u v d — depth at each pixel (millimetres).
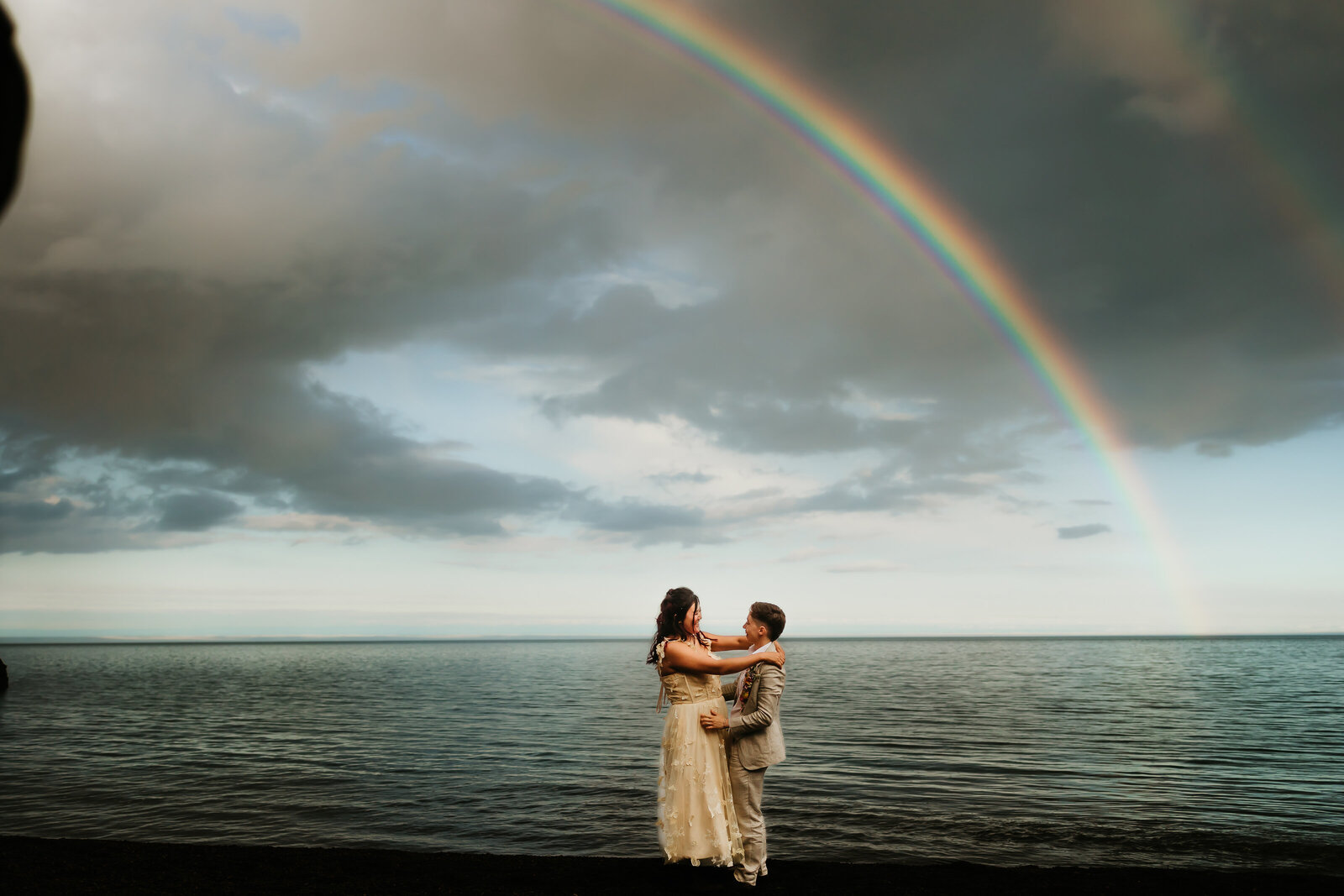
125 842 10797
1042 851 12297
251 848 10469
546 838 13109
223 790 17688
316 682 76125
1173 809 15773
